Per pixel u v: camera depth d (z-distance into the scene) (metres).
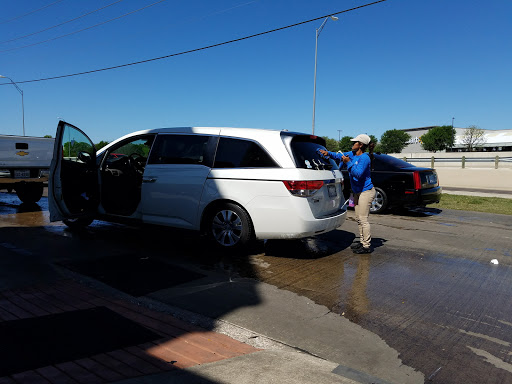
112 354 2.56
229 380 2.29
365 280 4.46
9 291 3.69
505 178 20.52
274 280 4.35
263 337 3.01
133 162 5.89
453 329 3.27
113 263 4.75
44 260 4.78
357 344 2.96
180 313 3.35
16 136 9.02
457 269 4.99
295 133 5.21
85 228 6.86
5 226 6.90
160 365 2.44
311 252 5.62
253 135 5.09
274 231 4.86
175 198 5.40
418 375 2.55
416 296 4.00
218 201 5.17
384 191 9.20
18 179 9.20
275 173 4.81
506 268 5.07
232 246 5.13
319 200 4.98
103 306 3.41
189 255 5.25
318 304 3.71
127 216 5.88
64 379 2.22
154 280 4.18
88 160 6.06
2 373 2.26
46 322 3.02
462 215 9.54
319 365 2.57
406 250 5.91
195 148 5.43
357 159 5.45
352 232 7.15
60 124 5.57
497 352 2.90
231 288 4.04
